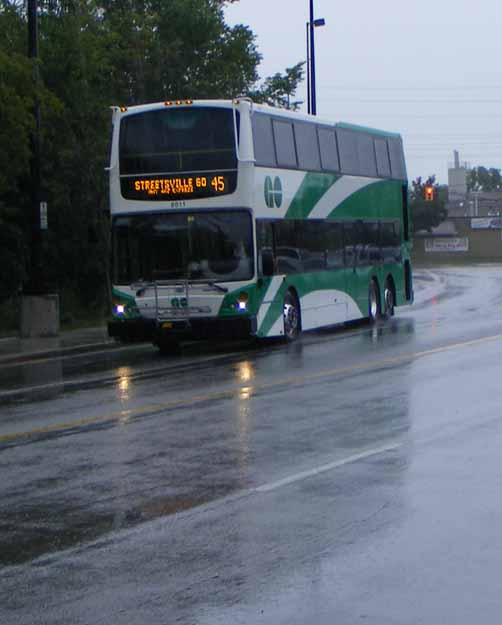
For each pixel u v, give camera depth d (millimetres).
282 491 10398
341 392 16844
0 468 11711
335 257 27875
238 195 23141
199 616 7016
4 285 34406
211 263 23234
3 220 32969
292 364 20906
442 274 67188
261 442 12883
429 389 16906
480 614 6934
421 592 7375
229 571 7938
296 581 7668
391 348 23219
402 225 33156
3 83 26172
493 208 159500
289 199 25156
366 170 30234
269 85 47750
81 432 13844
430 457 11812
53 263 35406
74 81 33719
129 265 23594
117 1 44750
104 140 34812
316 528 9047
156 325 23438
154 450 12539
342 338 26203
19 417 15242
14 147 26812
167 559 8281
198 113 23328
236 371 20094
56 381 19594
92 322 33969
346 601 7230
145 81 41812
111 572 7996
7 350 25859
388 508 9633
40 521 9516
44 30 32875
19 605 7316
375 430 13492
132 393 17469
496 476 10812
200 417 14789
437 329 27781
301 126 26156
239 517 9469
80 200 34656
